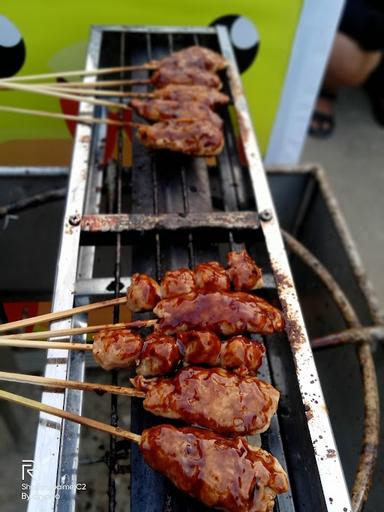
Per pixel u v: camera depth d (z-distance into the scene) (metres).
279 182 0.59
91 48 0.46
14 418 0.51
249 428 0.26
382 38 0.86
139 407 0.30
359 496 0.34
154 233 0.34
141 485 0.27
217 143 0.40
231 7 0.54
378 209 0.88
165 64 0.46
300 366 0.29
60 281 0.31
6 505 0.49
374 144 0.99
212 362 0.29
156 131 0.40
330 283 0.48
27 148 0.61
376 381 0.42
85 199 0.37
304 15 0.54
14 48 0.53
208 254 0.36
